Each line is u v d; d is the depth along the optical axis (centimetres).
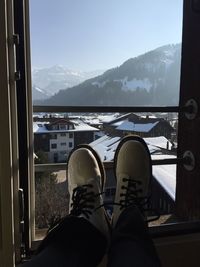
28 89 75
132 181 93
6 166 66
